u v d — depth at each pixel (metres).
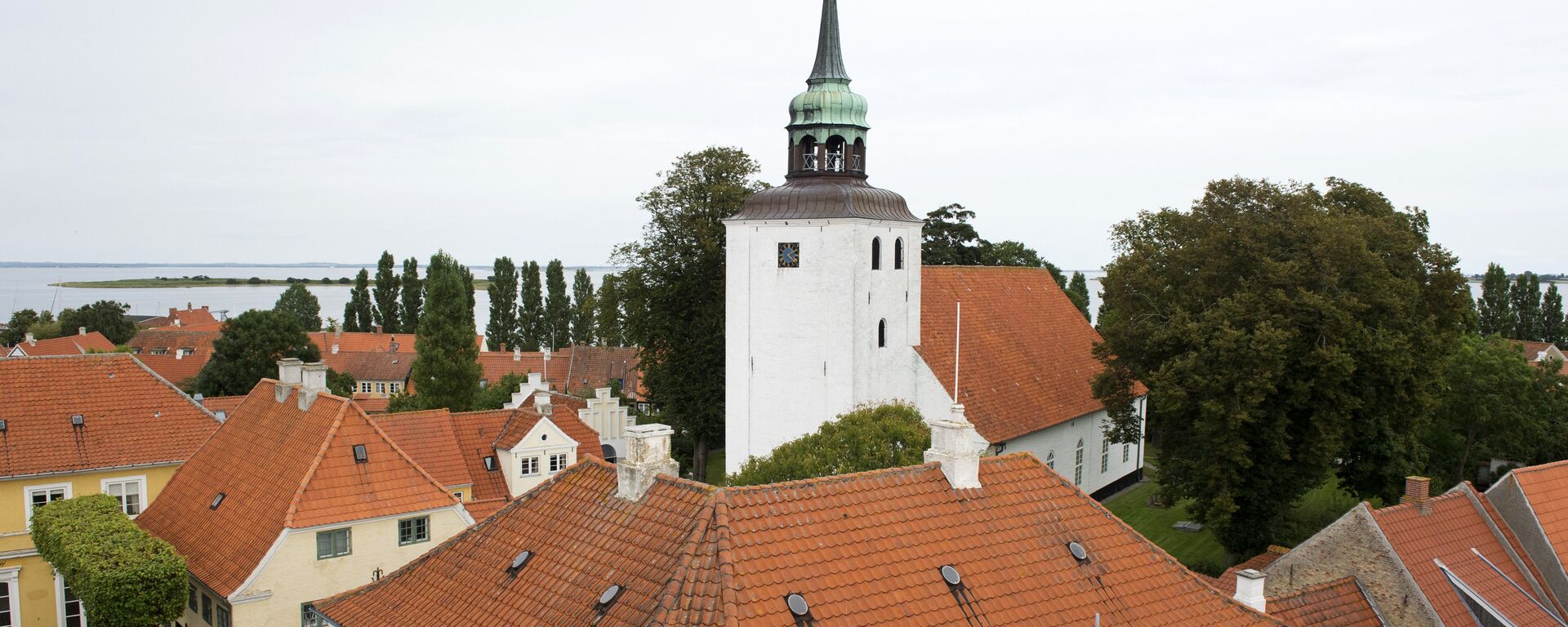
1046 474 31.48
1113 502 74.69
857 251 59.41
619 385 124.56
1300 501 58.97
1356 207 68.25
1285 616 34.44
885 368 62.44
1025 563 27.92
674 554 25.33
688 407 83.69
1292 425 53.34
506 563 28.70
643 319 83.31
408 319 168.75
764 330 62.41
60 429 51.09
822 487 27.22
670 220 82.12
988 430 61.12
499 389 91.25
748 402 63.34
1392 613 36.41
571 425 65.12
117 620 38.34
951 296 71.19
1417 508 38.47
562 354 137.50
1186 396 50.62
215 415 58.25
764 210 61.78
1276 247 53.91
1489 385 66.69
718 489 26.11
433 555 30.70
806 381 61.09
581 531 28.30
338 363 142.38
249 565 41.22
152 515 48.91
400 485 44.91
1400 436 59.00
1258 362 48.91
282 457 45.72
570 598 26.05
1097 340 82.62
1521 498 39.44
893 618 24.69
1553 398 68.19
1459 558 37.75
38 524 43.84
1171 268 57.62
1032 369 71.12
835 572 25.12
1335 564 37.81
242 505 44.97
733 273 63.53
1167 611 28.53
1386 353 49.81
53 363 53.38
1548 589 38.38
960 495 29.08
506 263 171.38
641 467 28.06
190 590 44.66
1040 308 79.44
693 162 82.50
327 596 42.47
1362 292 52.28
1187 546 61.75
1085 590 27.94
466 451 60.03
